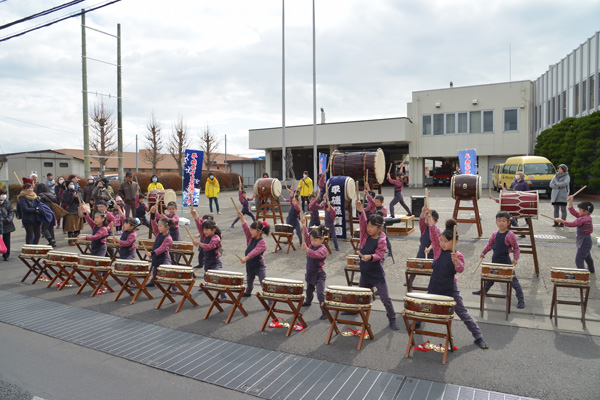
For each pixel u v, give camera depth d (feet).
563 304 21.20
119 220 44.11
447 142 110.93
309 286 22.94
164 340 18.80
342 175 44.78
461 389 14.08
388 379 14.89
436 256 18.01
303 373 15.48
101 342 18.65
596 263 29.37
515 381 14.56
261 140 127.13
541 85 103.71
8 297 25.54
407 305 16.70
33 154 100.78
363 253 19.70
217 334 19.43
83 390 14.46
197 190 54.44
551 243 36.17
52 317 21.95
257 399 13.79
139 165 198.08
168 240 24.93
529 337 18.39
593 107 79.61
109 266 25.41
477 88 107.24
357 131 114.83
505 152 105.91
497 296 21.45
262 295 19.63
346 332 19.24
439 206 66.59
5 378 15.35
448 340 16.58
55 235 48.19
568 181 43.50
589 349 17.10
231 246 39.24
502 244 21.85
